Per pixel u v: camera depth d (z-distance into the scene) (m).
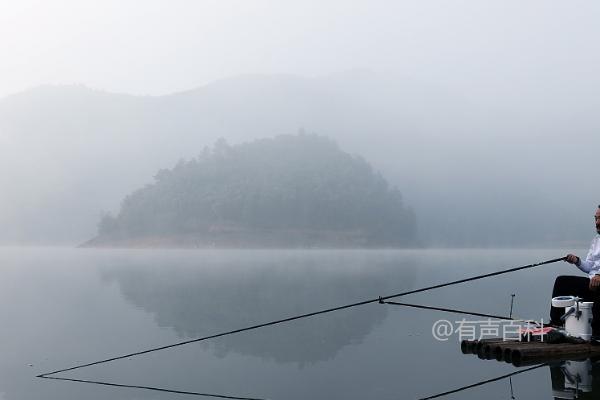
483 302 21.45
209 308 20.75
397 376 9.67
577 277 11.59
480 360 10.72
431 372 9.84
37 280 38.12
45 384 9.48
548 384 8.59
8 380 9.83
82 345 13.43
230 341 14.02
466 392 8.28
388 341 13.62
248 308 20.69
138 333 15.24
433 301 22.09
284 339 14.29
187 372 10.41
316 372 10.27
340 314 19.16
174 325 16.72
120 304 22.41
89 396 8.60
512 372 9.53
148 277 41.25
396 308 20.56
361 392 8.65
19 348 13.09
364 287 29.83
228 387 9.16
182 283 34.47
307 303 22.11
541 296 23.64
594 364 10.01
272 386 9.20
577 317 10.82
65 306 21.81
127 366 11.00
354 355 11.88
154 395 8.68
